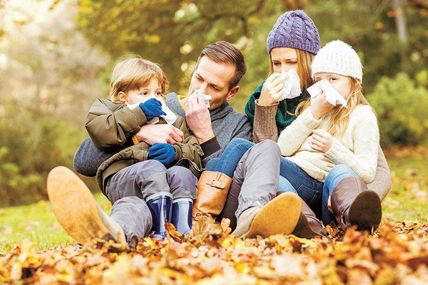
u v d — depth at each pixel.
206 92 8.17
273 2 30.73
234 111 8.58
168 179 6.94
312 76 7.95
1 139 38.47
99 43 28.28
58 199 5.80
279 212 6.07
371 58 40.56
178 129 7.59
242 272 4.92
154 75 7.69
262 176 6.64
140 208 6.50
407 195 16.81
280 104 8.40
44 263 5.62
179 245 5.95
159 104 7.39
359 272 4.55
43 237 11.39
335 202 6.72
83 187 5.78
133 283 4.48
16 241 11.05
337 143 7.33
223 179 7.15
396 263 4.72
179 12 29.31
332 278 4.50
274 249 5.66
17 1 22.31
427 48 43.53
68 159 39.44
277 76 8.20
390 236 5.80
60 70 44.28
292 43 8.36
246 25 29.45
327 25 35.06
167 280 4.59
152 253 5.86
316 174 7.55
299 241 5.86
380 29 40.34
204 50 8.33
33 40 43.22
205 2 28.31
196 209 7.04
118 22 26.36
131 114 7.25
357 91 7.75
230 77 8.22
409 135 41.00
